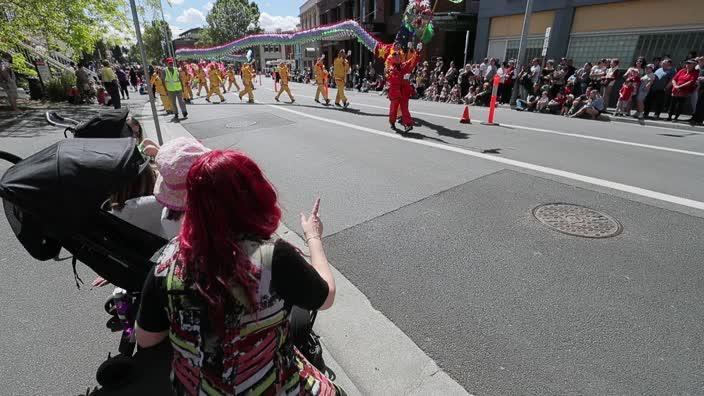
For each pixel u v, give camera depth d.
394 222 4.33
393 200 4.95
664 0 12.16
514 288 3.11
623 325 2.68
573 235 3.91
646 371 2.31
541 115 11.80
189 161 1.79
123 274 2.15
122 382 2.29
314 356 1.90
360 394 2.23
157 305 1.25
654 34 12.62
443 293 3.08
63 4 12.60
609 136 8.34
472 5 22.28
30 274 3.45
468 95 15.28
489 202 4.77
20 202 1.81
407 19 9.09
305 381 1.47
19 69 14.66
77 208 1.87
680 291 3.02
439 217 4.41
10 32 12.34
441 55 22.45
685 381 2.24
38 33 13.28
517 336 2.62
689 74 9.61
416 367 2.40
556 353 2.46
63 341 2.67
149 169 2.41
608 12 13.74
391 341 2.61
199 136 9.44
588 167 6.02
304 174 6.08
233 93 23.77
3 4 11.88
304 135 9.02
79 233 2.04
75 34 13.52
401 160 6.63
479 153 6.95
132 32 15.38
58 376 2.39
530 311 2.85
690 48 11.87
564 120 10.71
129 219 2.25
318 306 1.32
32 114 12.28
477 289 3.12
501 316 2.81
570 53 15.24
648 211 4.41
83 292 3.22
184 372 1.27
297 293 1.23
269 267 1.18
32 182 1.82
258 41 17.73
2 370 2.43
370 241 3.93
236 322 1.17
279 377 1.32
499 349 2.52
